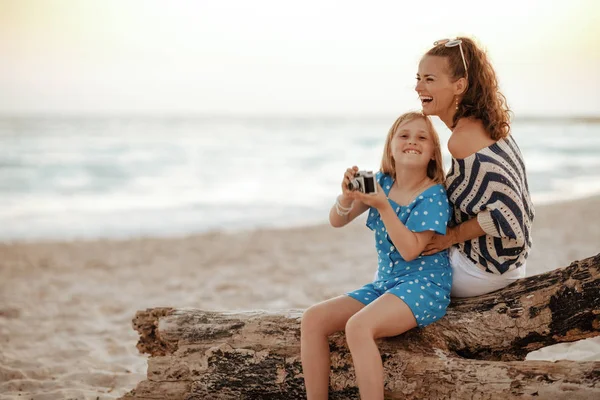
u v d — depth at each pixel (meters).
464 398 2.75
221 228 11.98
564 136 44.19
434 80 3.05
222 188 18.59
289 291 6.82
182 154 30.27
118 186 19.00
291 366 3.01
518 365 2.76
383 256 3.14
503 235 2.90
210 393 3.08
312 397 2.88
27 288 7.31
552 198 15.06
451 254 3.15
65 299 6.80
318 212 14.04
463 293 3.13
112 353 4.94
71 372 4.40
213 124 68.31
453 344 2.98
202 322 3.27
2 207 14.84
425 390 2.83
